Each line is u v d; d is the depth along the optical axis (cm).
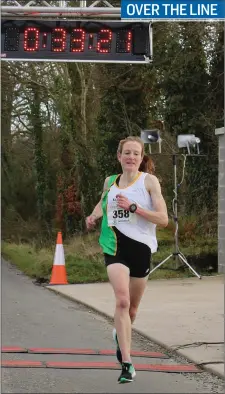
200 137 2091
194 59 2109
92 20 1577
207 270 1573
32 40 1573
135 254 646
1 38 1572
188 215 1952
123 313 630
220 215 1559
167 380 686
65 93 2672
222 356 768
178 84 2122
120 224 644
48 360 762
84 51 1578
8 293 1331
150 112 2317
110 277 642
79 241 2245
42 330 937
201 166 2033
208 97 2100
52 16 1575
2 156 3584
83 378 686
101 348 827
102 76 2334
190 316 1016
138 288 664
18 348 814
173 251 1602
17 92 3058
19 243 3077
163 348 834
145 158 693
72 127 2678
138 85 2292
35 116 3175
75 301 1223
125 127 2330
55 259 1488
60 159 3017
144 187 652
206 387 661
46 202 3288
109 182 667
